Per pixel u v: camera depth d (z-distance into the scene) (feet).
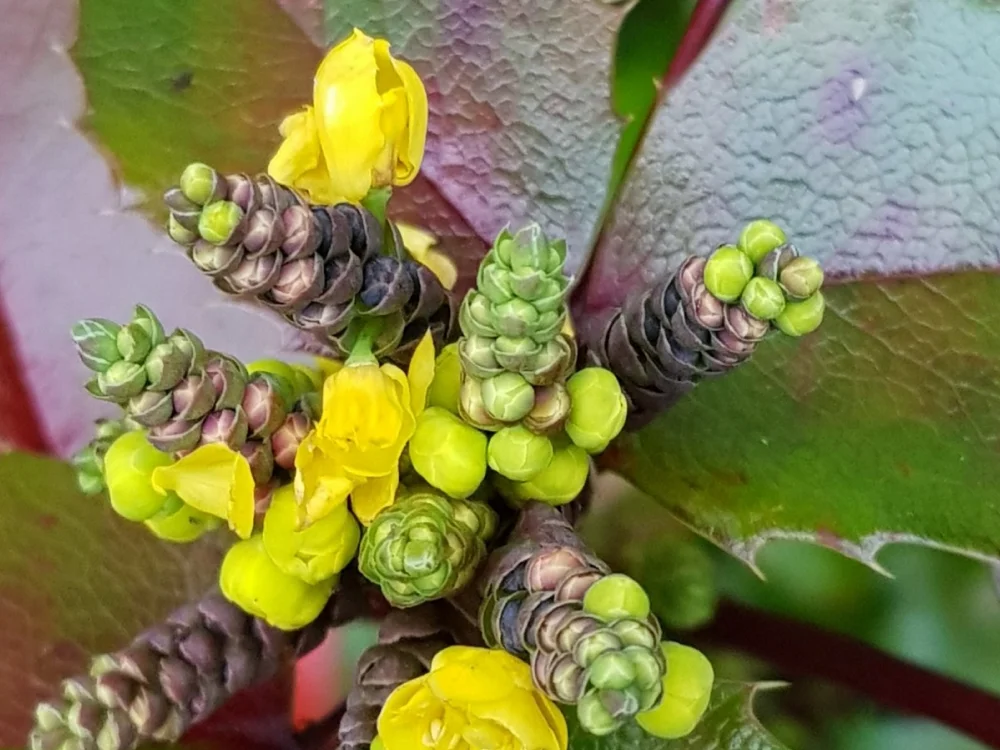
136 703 0.16
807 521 0.22
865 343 0.22
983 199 0.21
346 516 0.17
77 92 0.25
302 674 0.24
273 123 0.25
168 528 0.17
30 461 0.25
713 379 0.22
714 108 0.22
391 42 0.24
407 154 0.16
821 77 0.22
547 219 0.24
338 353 0.19
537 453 0.16
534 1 0.23
